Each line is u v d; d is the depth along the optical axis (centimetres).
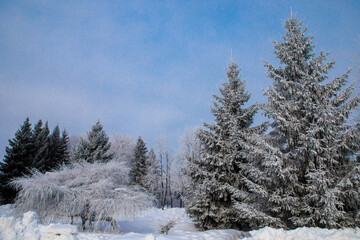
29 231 624
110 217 1233
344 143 958
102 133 2861
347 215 901
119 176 1495
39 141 3412
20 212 1089
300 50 1173
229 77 1633
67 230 627
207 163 1454
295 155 1014
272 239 732
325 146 1002
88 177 1338
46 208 1130
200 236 916
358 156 1020
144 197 1325
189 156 1518
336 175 983
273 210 1010
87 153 2617
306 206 941
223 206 1372
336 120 985
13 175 2578
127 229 1447
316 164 1014
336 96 1027
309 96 1049
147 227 1540
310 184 986
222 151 1449
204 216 1321
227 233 1027
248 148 1141
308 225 940
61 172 1377
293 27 1248
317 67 1095
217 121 1573
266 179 1043
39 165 2933
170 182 3678
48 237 614
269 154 1013
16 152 2803
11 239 579
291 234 755
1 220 630
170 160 3906
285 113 1091
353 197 884
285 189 1023
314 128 970
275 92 1116
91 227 1274
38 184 1095
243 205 1105
